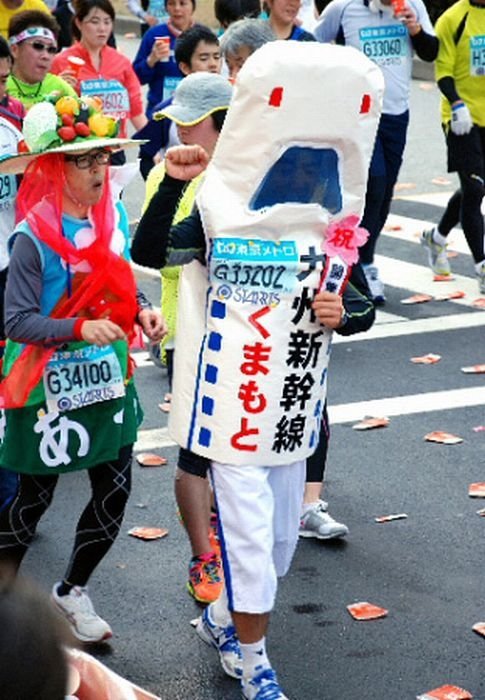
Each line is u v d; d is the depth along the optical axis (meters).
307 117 4.25
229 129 4.32
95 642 5.25
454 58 10.30
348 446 7.46
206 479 5.60
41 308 4.76
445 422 7.84
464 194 10.55
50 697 1.65
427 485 6.91
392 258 11.77
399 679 5.03
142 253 4.48
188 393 4.59
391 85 9.98
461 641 5.32
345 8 10.07
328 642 5.31
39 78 8.00
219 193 4.38
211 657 5.21
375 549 6.16
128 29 26.80
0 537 5.11
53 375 4.83
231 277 4.42
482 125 10.45
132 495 6.81
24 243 4.70
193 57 8.17
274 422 4.50
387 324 9.86
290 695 4.91
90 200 4.73
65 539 6.27
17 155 4.67
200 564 5.62
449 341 9.45
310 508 6.21
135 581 5.86
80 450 4.89
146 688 4.96
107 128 4.71
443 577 5.88
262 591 4.51
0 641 1.64
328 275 4.45
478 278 10.79
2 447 4.98
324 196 4.41
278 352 4.46
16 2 10.55
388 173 10.13
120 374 4.93
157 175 5.55
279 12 8.78
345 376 8.67
